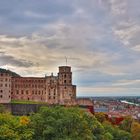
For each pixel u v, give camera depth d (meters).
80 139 139.00
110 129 194.00
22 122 143.75
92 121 162.50
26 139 125.38
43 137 135.00
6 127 125.38
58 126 138.38
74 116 145.25
